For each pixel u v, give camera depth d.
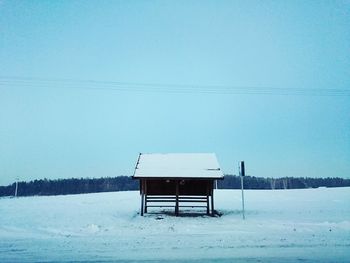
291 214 24.09
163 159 26.36
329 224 17.58
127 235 14.15
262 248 11.05
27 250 10.98
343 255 10.02
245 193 60.53
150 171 24.05
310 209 28.91
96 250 10.87
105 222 19.75
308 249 10.90
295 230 15.40
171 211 26.89
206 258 9.61
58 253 10.46
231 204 36.88
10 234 15.08
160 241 12.44
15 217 23.72
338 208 29.80
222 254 10.14
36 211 29.41
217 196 52.62
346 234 14.11
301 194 55.75
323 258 9.62
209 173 23.66
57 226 17.81
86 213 26.28
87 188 133.50
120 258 9.70
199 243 11.95
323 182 137.12
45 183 132.75
